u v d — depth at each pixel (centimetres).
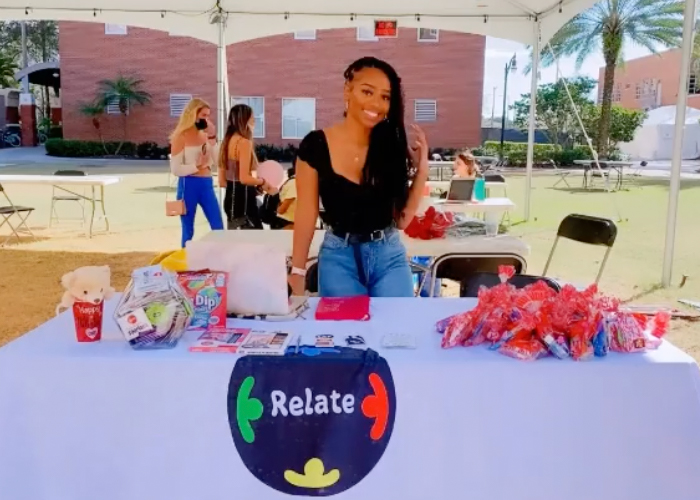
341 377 145
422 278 373
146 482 143
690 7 483
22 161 1988
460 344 156
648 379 145
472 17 747
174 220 877
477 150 2102
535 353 147
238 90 2106
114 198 1106
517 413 144
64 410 145
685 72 491
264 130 2136
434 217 343
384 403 144
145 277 160
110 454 144
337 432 145
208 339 158
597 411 144
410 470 144
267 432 145
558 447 143
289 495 144
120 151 2194
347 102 218
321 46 2097
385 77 211
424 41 2084
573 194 1261
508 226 834
